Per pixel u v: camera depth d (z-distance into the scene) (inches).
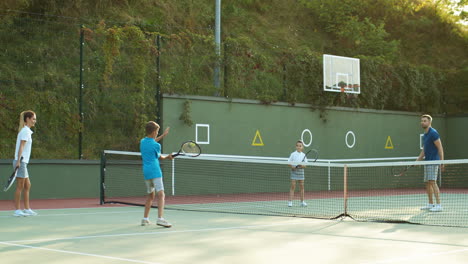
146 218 291.4
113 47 572.1
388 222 313.4
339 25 989.8
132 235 250.5
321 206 441.4
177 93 600.7
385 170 762.8
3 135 543.5
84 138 581.3
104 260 184.1
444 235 256.5
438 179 802.8
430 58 1013.2
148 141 284.4
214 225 295.9
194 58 625.9
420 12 1104.2
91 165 549.6
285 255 198.2
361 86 752.3
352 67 734.5
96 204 454.0
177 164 589.6
